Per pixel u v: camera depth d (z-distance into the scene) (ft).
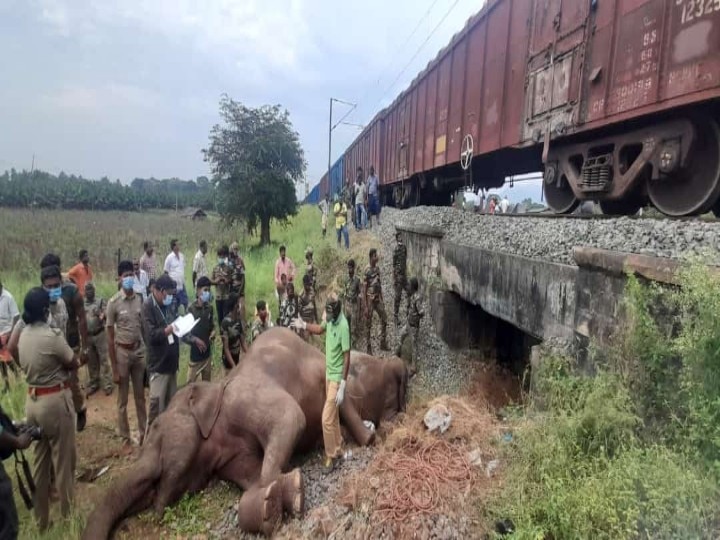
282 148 77.36
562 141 28.02
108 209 214.07
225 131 77.56
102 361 28.07
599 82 22.94
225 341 24.14
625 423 11.59
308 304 32.09
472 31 40.11
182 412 16.70
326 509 13.41
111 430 22.67
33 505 15.26
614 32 21.97
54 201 199.11
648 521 9.54
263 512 13.37
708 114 18.13
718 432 9.86
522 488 11.61
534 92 29.45
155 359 19.56
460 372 29.68
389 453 15.07
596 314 14.51
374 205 63.62
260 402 16.30
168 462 15.57
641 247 15.20
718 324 10.04
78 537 14.44
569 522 10.00
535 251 19.77
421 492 12.90
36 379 14.79
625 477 10.17
